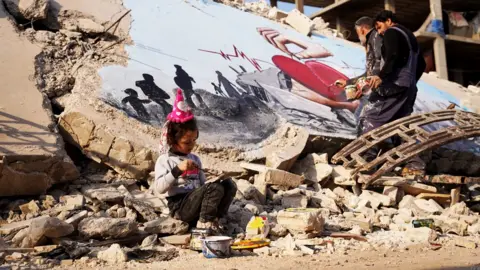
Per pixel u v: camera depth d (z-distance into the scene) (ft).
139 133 22.47
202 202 16.61
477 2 61.93
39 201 19.02
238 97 28.17
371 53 27.81
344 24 67.67
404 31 27.04
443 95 42.11
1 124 20.04
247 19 40.01
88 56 26.27
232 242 16.47
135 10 32.50
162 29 31.91
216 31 35.09
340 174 25.35
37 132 20.33
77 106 22.11
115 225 16.02
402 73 27.02
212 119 25.68
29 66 23.59
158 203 19.19
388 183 24.49
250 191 21.06
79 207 18.35
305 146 26.91
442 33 58.13
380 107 27.30
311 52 38.93
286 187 22.56
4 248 14.88
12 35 24.99
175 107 17.07
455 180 24.88
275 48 37.01
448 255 15.62
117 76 25.23
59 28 28.12
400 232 19.84
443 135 25.89
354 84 27.20
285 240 17.15
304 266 13.50
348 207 22.85
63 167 19.93
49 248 14.93
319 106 30.81
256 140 25.34
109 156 21.43
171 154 17.20
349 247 16.78
